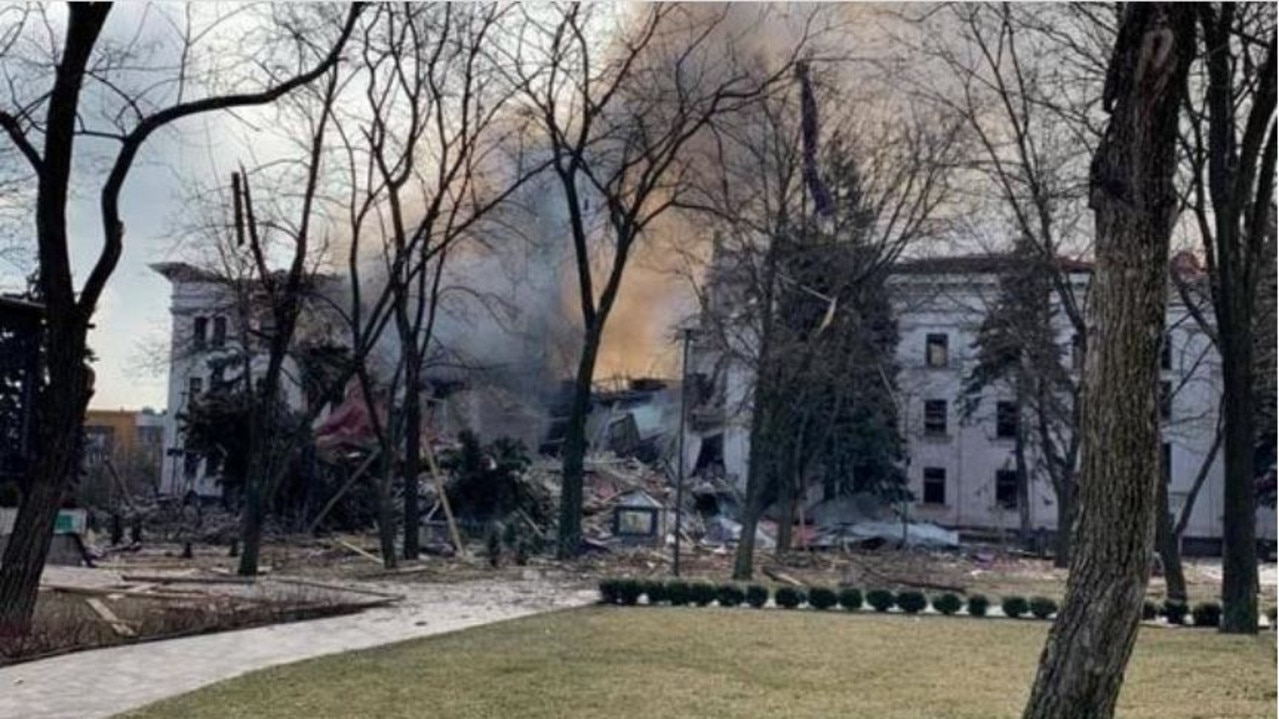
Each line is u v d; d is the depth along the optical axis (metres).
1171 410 39.91
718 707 8.71
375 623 14.88
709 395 40.50
